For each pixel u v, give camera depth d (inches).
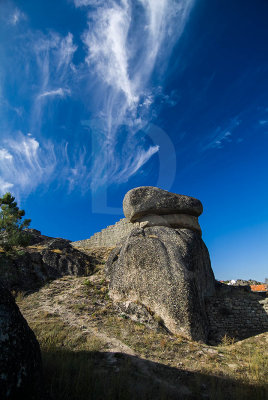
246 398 201.2
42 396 142.0
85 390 189.6
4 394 121.2
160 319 391.2
